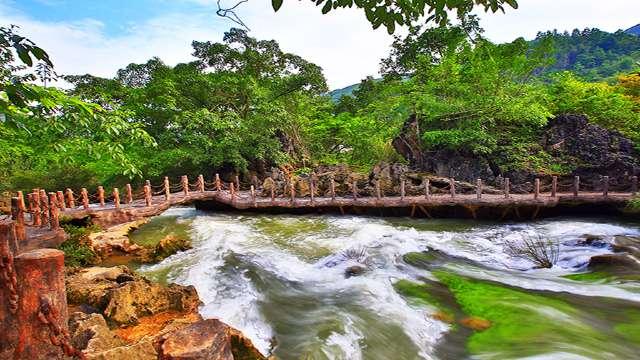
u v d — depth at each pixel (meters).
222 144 22.77
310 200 17.73
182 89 25.02
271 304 7.96
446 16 3.35
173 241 11.77
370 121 28.36
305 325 6.96
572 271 10.01
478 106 20.73
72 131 7.20
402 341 6.47
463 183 18.58
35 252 3.29
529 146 19.50
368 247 11.83
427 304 7.94
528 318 7.07
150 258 11.11
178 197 16.69
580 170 18.08
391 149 25.56
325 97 37.16
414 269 10.21
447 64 22.08
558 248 11.75
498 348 6.18
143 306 6.49
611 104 20.50
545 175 18.09
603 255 9.80
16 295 3.16
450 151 21.02
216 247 12.13
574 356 5.79
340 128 33.34
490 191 17.91
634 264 9.29
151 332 5.84
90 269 8.53
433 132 20.67
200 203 19.84
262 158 24.77
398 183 19.25
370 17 3.28
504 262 10.94
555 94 23.47
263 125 24.69
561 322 6.93
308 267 10.51
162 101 23.44
